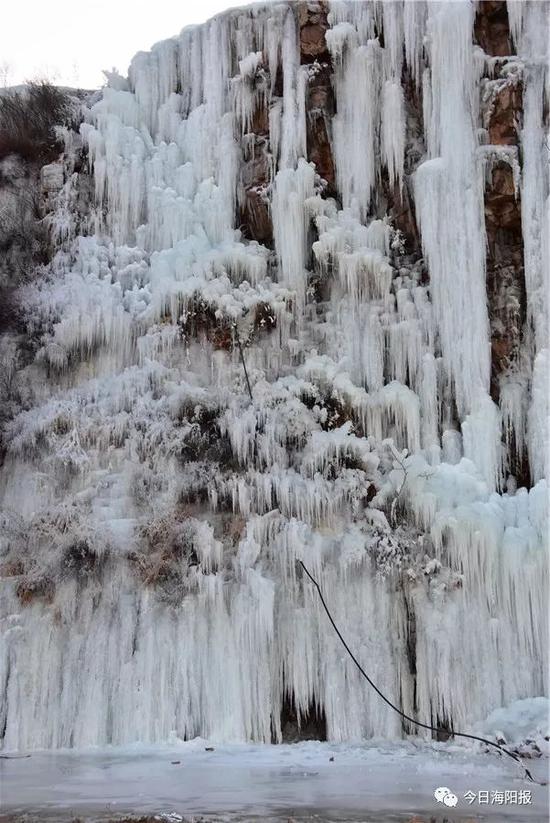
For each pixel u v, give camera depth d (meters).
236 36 17.22
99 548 13.17
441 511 13.15
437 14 15.49
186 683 12.43
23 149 17.86
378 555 13.14
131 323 15.64
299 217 15.67
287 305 15.58
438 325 14.89
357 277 15.27
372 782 9.14
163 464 14.09
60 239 16.89
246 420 14.09
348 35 16.31
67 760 10.85
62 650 12.70
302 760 10.74
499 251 15.18
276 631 12.82
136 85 17.94
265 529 13.33
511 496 13.98
